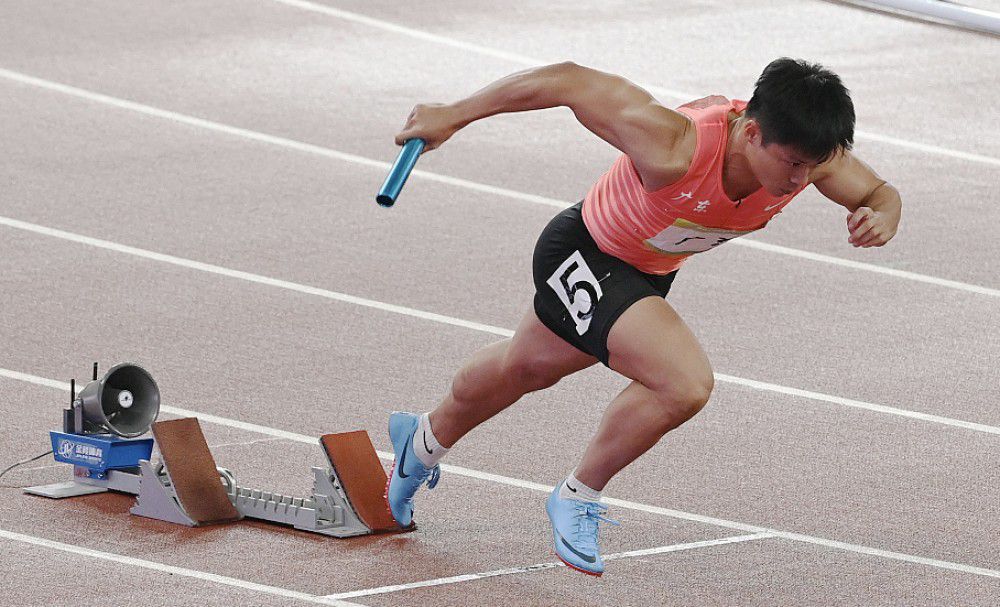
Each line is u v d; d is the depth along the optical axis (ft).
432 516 73.72
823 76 54.24
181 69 164.86
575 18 195.42
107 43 171.94
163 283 108.58
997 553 71.92
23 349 94.79
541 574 66.39
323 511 71.56
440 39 182.39
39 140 140.67
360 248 118.83
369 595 62.69
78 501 73.26
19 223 119.44
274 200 129.18
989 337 107.86
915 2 203.92
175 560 65.82
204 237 118.93
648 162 56.29
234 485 72.90
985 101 173.88
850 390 95.76
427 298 108.99
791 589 66.18
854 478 81.30
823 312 111.14
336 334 100.78
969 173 151.02
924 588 67.05
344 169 138.82
